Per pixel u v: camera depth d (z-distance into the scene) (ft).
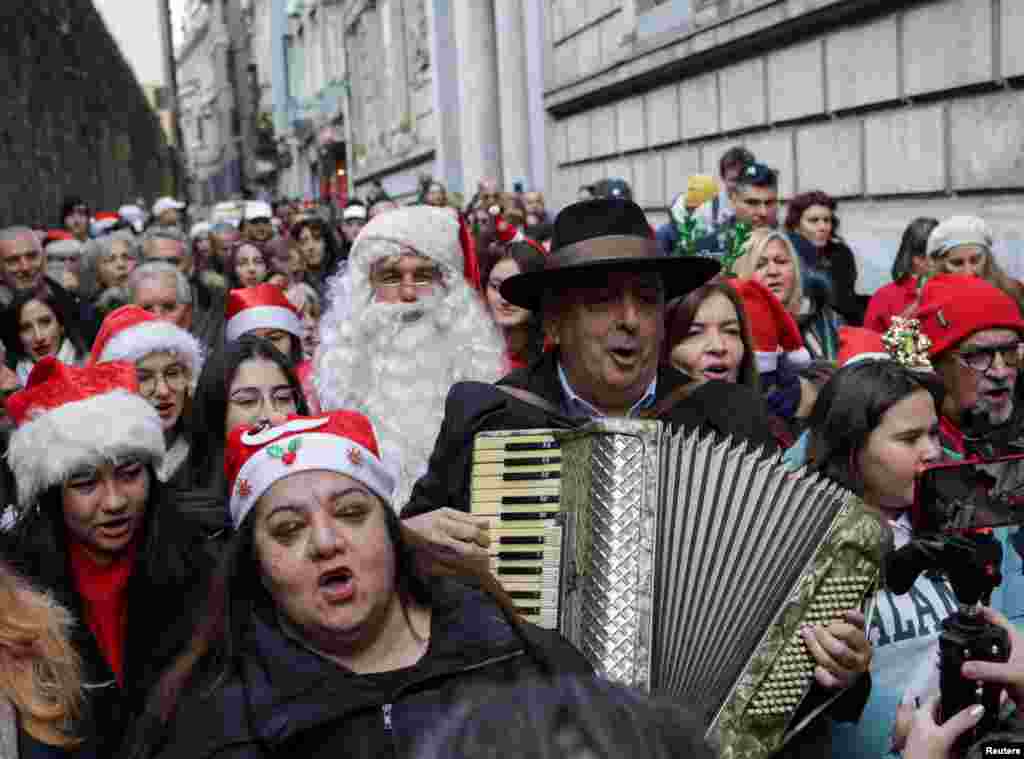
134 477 9.62
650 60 42.93
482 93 75.72
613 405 9.26
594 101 53.52
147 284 19.42
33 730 7.56
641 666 7.04
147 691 8.81
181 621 9.24
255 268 29.53
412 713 6.04
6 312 20.22
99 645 9.32
